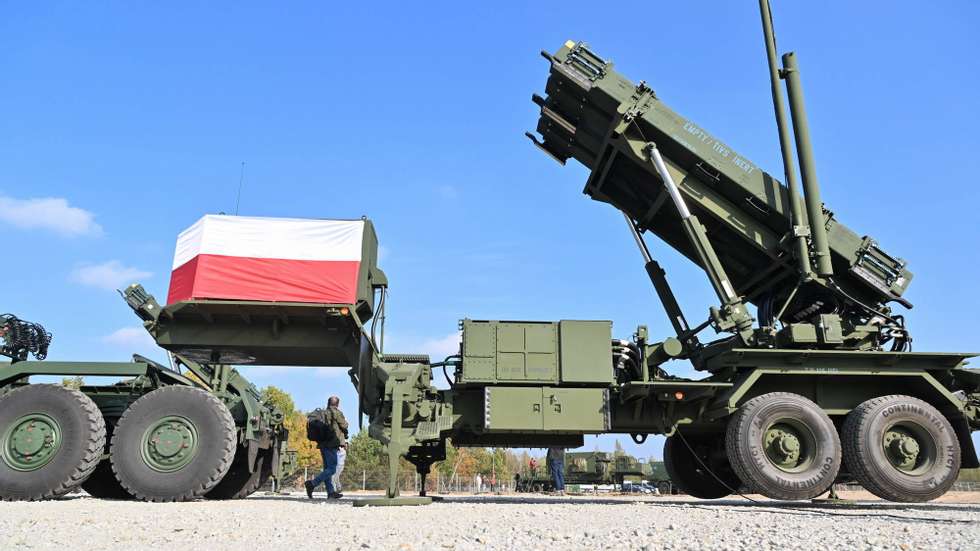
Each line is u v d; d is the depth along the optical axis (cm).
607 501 972
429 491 3056
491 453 5150
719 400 861
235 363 990
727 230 953
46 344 903
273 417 1034
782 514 620
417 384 827
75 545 391
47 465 762
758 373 838
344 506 741
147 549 374
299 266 867
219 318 893
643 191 1005
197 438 781
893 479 786
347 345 911
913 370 848
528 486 2741
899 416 809
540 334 868
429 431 843
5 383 844
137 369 848
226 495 984
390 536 432
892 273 873
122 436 776
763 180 893
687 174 923
